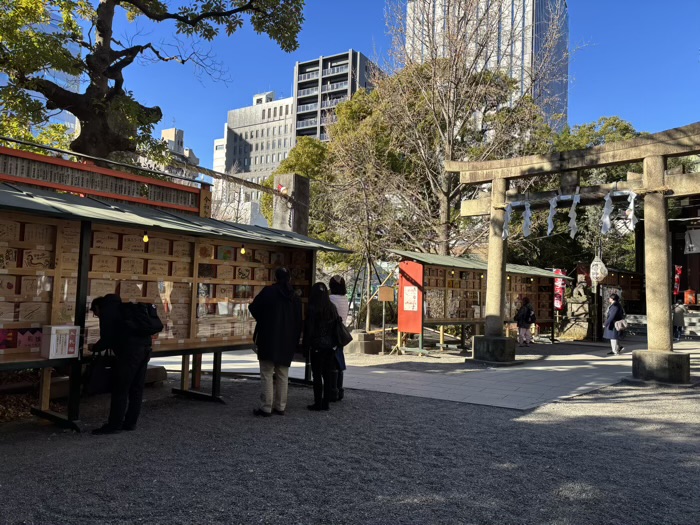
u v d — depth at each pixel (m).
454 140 19.22
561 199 11.00
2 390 6.40
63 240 5.64
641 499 3.74
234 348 7.18
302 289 8.49
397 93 19.83
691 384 9.04
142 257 6.34
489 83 19.36
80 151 8.28
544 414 6.70
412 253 14.52
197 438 5.14
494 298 12.12
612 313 15.13
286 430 5.55
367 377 9.62
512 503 3.62
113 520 3.18
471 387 8.70
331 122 24.81
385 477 4.12
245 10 9.56
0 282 5.02
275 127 111.88
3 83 8.59
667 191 9.48
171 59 9.32
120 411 5.28
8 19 7.94
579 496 3.77
